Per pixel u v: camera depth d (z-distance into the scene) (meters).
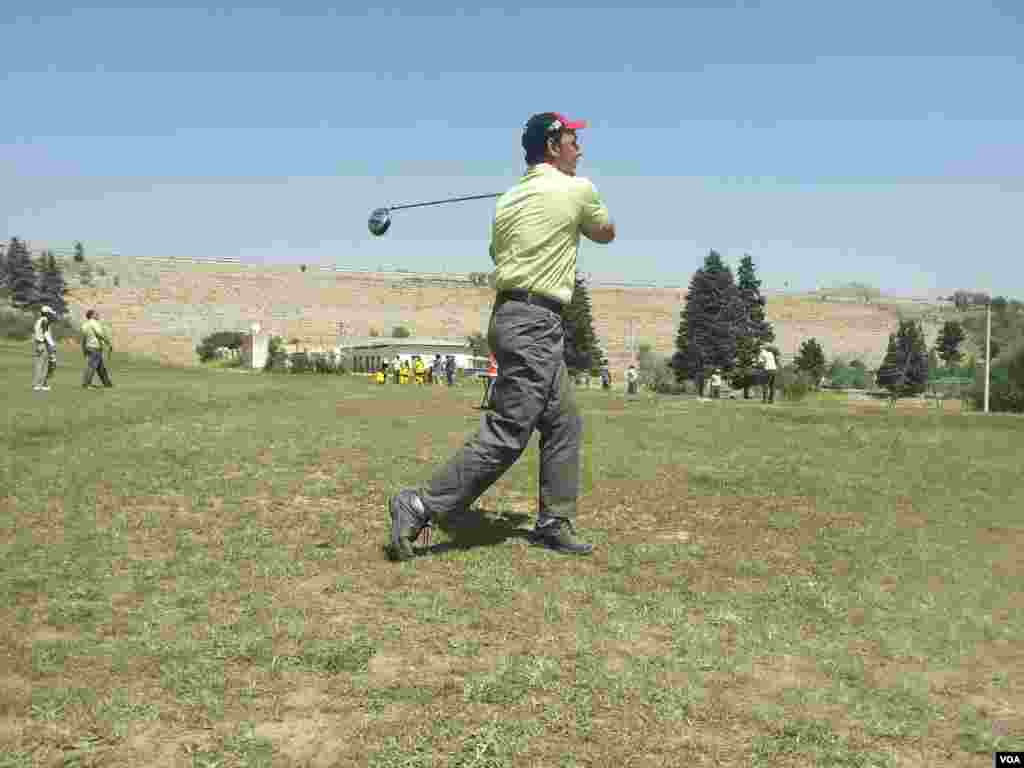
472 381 51.16
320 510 5.02
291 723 2.33
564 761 2.16
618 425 11.16
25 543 4.08
